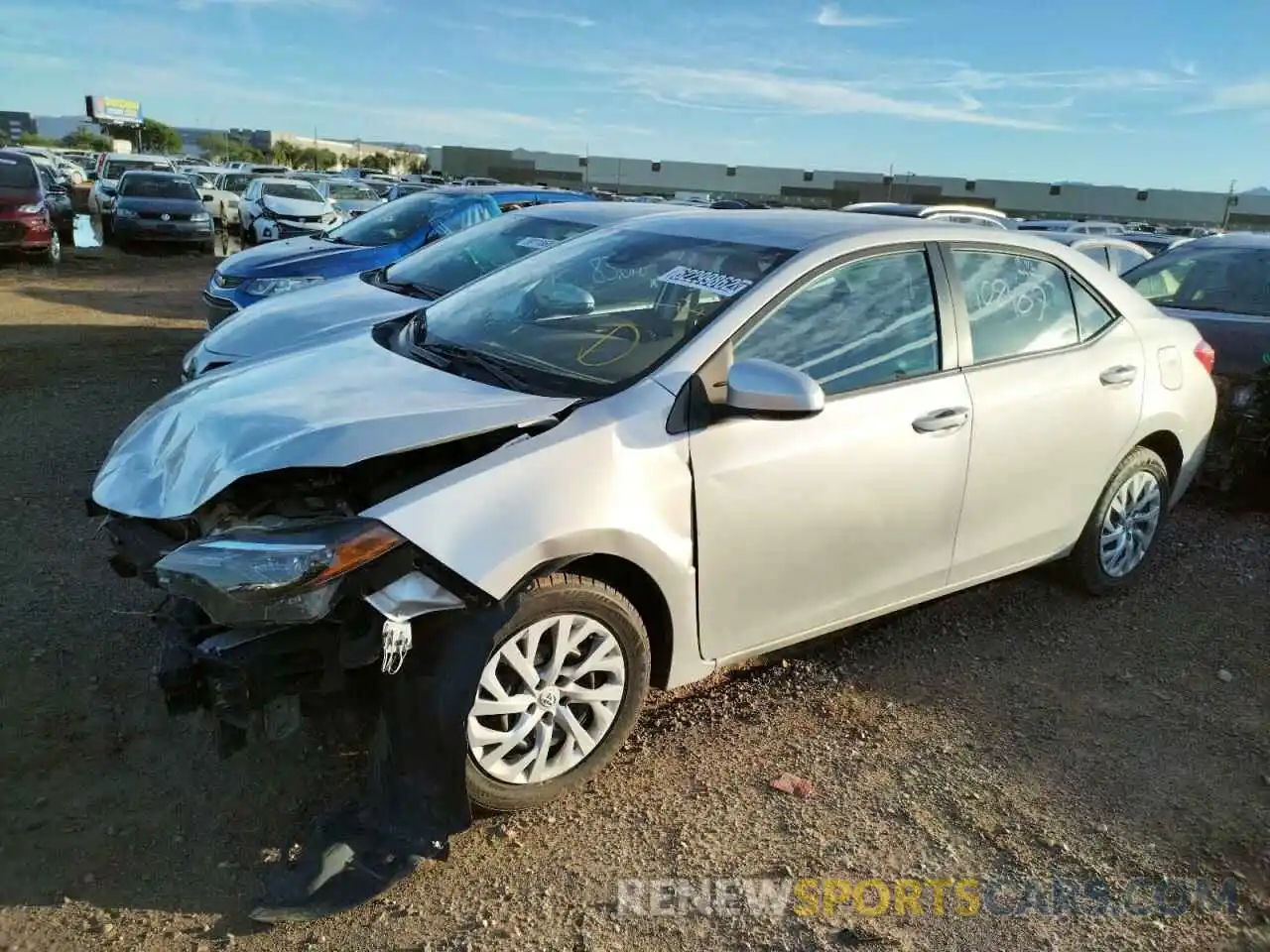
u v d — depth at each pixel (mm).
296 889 2508
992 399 3707
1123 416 4227
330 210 20578
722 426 3027
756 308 3195
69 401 7004
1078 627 4312
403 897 2580
